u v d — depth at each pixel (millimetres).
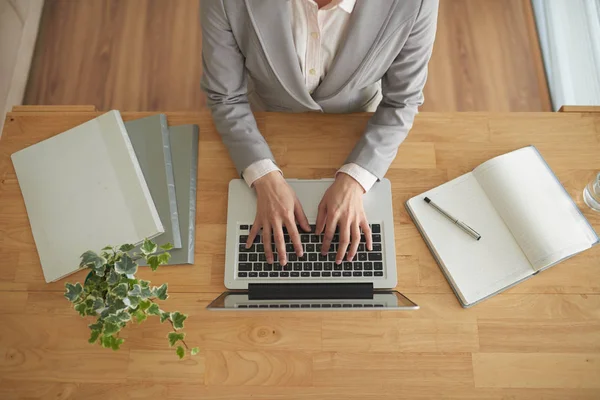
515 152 1101
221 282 1035
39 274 1043
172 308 1018
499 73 2119
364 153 1062
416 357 974
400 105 1099
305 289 1002
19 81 2055
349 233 1015
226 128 1104
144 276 1037
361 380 964
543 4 2107
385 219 1064
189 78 2137
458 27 2193
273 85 1137
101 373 976
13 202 1100
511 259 1022
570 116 1152
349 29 966
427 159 1126
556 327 986
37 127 1164
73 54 2170
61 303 1023
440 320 996
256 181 1060
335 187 1057
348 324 997
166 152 1115
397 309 931
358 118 1164
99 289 843
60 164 1113
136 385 970
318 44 1017
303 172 1122
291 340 989
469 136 1144
